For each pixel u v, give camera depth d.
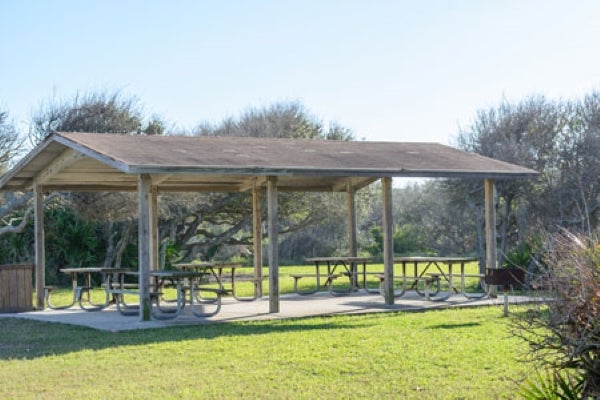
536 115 24.50
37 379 8.92
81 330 13.24
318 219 30.45
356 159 16.36
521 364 8.90
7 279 16.91
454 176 16.09
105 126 28.20
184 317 14.57
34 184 17.83
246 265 36.94
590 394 5.63
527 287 6.54
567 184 22.95
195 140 17.19
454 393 7.66
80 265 26.97
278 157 15.63
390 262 16.30
